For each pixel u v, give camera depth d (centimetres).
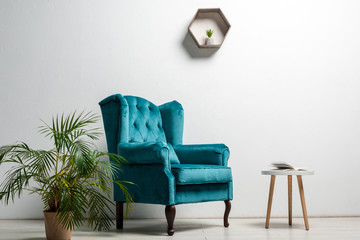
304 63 355
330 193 347
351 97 354
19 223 313
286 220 326
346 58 356
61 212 228
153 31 354
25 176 224
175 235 255
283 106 352
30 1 353
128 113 285
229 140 349
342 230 275
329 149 351
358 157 351
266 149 349
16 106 346
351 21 358
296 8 358
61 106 347
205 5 355
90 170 226
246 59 354
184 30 354
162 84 351
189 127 349
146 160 256
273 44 355
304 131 351
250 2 357
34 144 344
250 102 352
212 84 352
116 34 353
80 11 354
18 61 349
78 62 351
